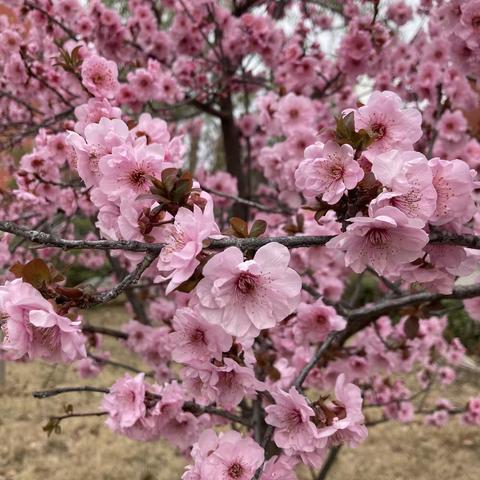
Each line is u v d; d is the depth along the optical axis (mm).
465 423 824
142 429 366
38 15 621
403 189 188
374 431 1024
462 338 1475
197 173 810
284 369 430
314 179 213
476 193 241
